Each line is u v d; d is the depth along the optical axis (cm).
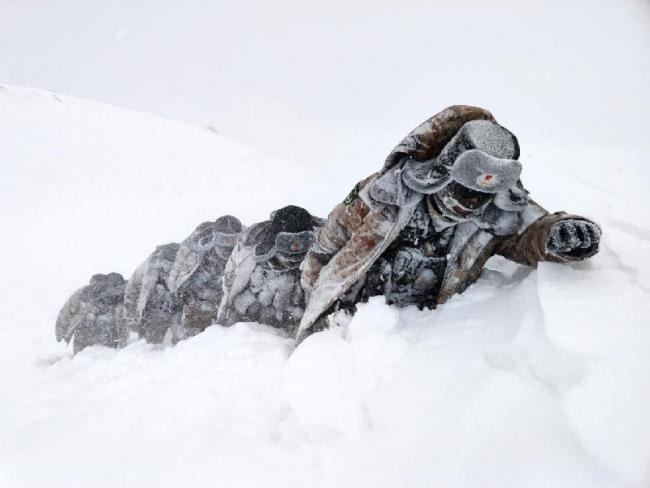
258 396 190
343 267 225
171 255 469
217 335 321
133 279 473
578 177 392
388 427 143
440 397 141
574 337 134
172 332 458
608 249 189
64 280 1070
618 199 314
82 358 518
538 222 199
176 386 202
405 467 125
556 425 114
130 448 166
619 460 99
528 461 108
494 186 178
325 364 182
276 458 144
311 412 166
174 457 153
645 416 105
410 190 196
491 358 150
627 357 121
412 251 219
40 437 191
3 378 514
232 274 345
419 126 198
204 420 174
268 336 279
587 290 158
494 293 205
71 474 156
